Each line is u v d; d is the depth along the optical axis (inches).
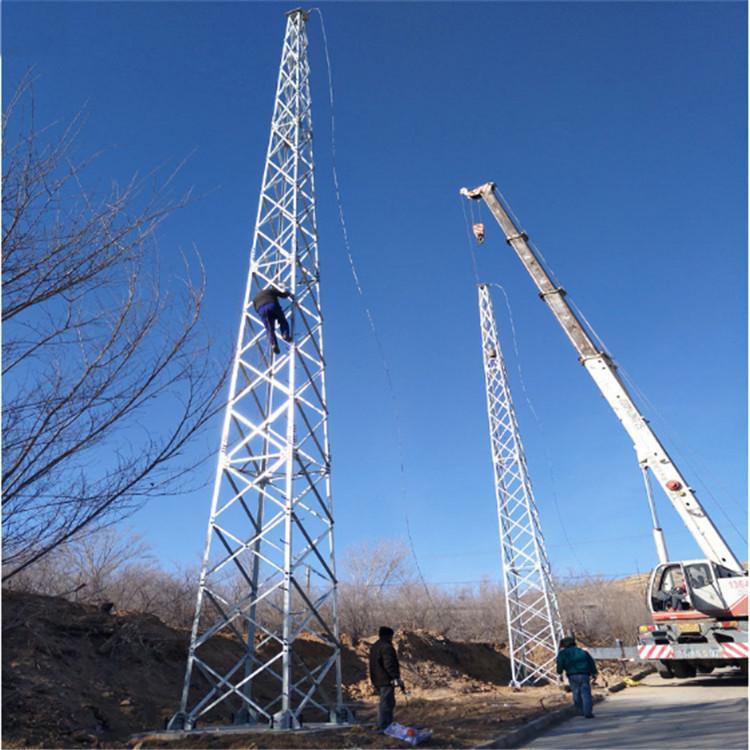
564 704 717.3
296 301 620.7
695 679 932.0
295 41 761.0
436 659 1187.3
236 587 1119.0
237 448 562.6
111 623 689.6
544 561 1119.0
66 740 446.9
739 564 794.8
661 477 833.5
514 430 1150.3
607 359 890.7
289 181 682.8
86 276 323.3
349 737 454.9
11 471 285.4
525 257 955.3
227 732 468.8
